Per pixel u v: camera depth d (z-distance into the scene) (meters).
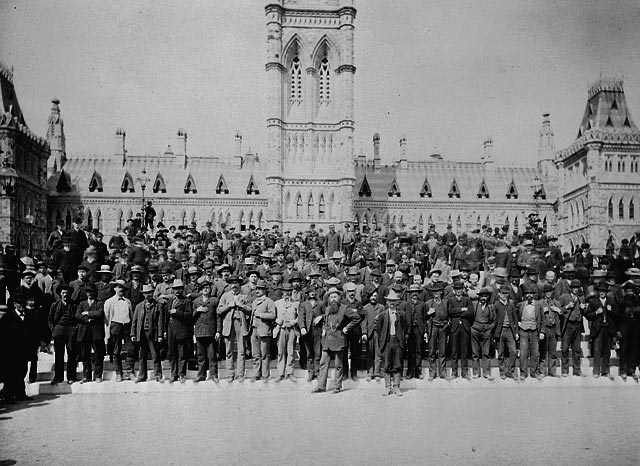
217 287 24.20
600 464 14.45
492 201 95.94
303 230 77.88
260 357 21.98
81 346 21.64
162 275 24.36
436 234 39.03
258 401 19.98
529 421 17.80
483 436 16.39
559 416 18.30
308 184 78.19
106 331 24.36
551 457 14.89
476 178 98.62
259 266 28.55
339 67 77.69
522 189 97.38
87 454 14.98
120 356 22.03
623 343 22.58
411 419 17.89
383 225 94.81
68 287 21.61
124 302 22.17
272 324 22.06
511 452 15.20
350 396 20.69
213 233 40.12
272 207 76.75
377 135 98.88
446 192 96.69
